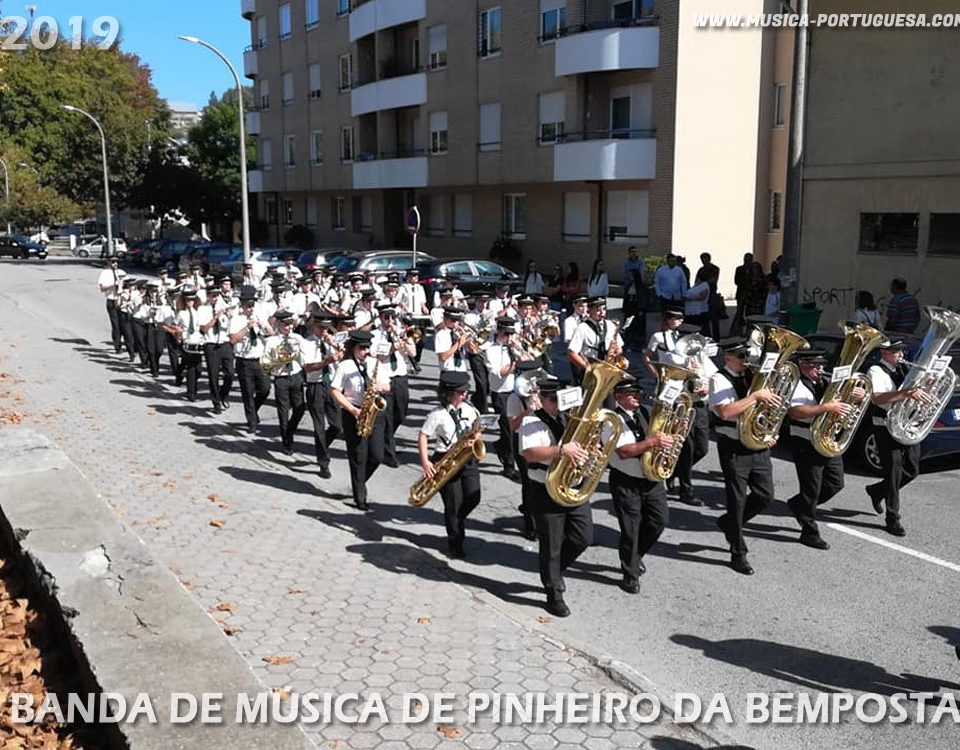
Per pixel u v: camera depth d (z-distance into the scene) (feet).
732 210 95.66
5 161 208.74
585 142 94.58
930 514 31.40
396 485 35.12
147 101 277.03
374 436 31.37
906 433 28.78
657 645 21.83
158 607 18.62
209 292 49.44
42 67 213.87
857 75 61.72
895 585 25.38
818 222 65.16
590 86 97.19
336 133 148.77
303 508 31.53
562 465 22.52
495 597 24.31
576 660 20.42
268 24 165.58
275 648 20.58
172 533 28.12
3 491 25.67
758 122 96.07
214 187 186.60
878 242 62.28
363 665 19.89
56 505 24.53
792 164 61.77
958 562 27.04
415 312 61.26
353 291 59.26
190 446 40.06
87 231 299.17
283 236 176.76
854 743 17.71
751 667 20.74
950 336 28.71
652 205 93.76
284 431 39.40
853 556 27.61
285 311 39.45
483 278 87.30
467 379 27.04
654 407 24.12
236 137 191.31
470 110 114.42
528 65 104.06
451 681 19.29
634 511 24.75
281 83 164.04
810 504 28.19
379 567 25.80
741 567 26.40
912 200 59.67
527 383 23.24
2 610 21.01
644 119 94.17
